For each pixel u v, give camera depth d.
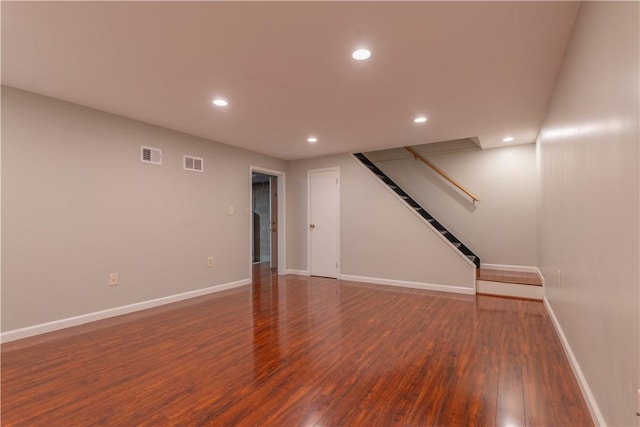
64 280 3.10
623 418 1.29
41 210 2.96
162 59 2.29
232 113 3.45
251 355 2.54
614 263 1.36
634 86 1.09
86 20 1.82
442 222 5.62
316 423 1.70
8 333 2.77
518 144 4.98
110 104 3.19
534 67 2.42
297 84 2.71
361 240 5.46
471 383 2.10
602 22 1.42
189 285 4.30
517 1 1.69
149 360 2.45
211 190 4.63
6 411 1.80
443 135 4.34
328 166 5.80
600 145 1.51
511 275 4.68
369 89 2.81
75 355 2.53
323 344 2.76
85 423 1.70
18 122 2.82
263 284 5.23
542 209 3.90
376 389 2.04
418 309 3.79
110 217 3.46
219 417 1.75
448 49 2.17
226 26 1.89
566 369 2.27
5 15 1.76
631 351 1.19
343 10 1.75
